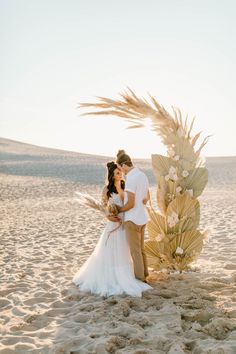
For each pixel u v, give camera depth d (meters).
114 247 5.21
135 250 5.20
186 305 4.57
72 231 10.48
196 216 5.65
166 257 5.66
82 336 3.92
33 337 4.04
